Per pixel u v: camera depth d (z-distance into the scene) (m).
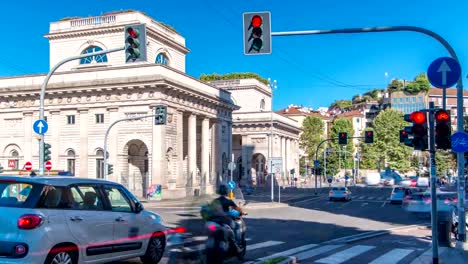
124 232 9.79
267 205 36.66
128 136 45.22
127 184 45.16
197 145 56.22
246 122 75.62
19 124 49.50
